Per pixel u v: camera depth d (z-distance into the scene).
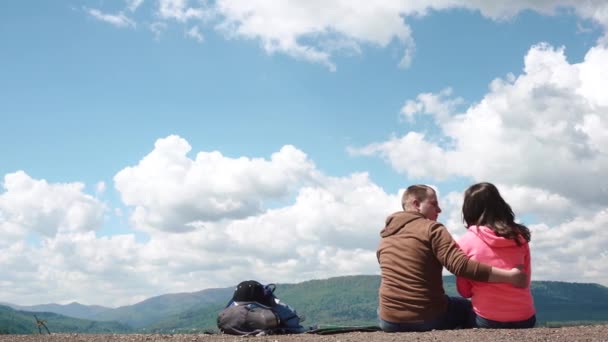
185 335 4.13
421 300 3.71
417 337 3.48
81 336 4.15
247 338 3.91
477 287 3.73
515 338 3.37
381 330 4.00
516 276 3.56
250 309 4.25
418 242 3.74
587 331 3.62
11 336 4.18
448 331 3.63
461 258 3.56
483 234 3.65
